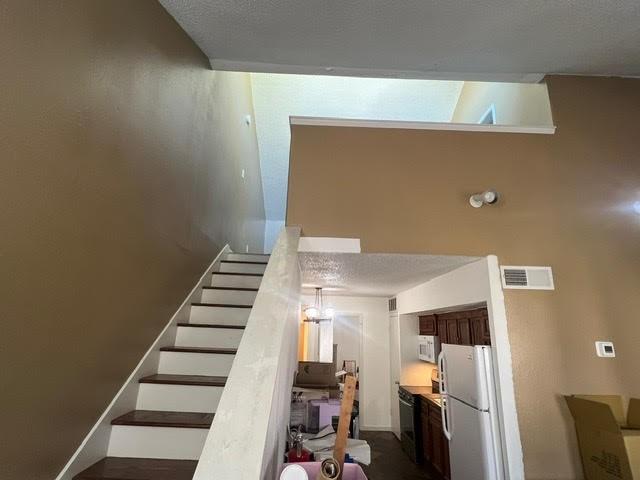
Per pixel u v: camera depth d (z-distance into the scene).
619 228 2.55
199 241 3.20
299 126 2.63
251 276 3.53
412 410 4.50
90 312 1.61
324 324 5.81
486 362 2.36
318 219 2.47
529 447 2.17
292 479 1.07
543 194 2.58
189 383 2.07
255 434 1.00
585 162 2.66
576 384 2.28
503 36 2.46
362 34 2.49
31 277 1.24
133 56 1.93
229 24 2.48
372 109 5.73
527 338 2.34
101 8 1.62
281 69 3.07
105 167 1.69
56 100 1.33
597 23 2.31
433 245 2.47
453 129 2.66
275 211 8.07
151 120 2.17
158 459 1.75
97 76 1.60
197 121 3.07
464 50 2.62
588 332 2.36
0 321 1.11
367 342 6.00
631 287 2.45
